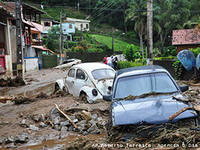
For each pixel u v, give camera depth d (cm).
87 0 9438
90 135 578
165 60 1745
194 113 436
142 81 560
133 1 6303
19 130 644
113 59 2608
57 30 5638
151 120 434
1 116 806
